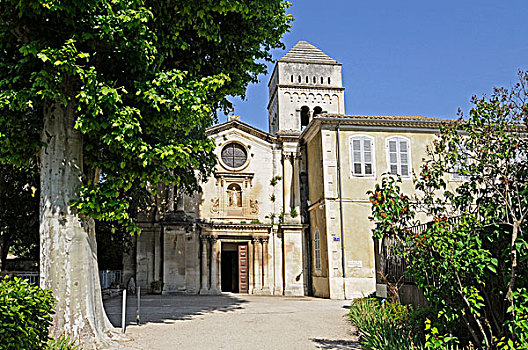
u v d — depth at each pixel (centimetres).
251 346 1047
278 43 1307
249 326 1349
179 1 1032
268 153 3094
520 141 786
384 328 1007
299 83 3684
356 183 2570
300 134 3089
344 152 2597
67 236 984
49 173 1000
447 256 736
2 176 1894
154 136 1063
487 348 716
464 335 863
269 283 2903
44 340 798
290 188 3034
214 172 2798
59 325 950
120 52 952
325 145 2606
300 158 3088
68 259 979
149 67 1002
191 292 2811
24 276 1745
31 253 2894
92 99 876
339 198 2545
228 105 1299
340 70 3762
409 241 831
